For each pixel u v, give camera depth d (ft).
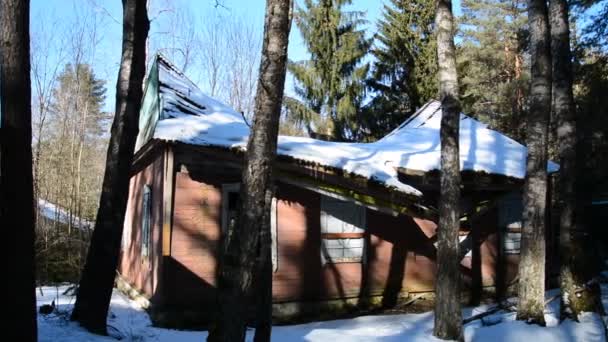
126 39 24.12
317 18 78.13
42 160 74.59
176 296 30.81
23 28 16.84
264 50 18.13
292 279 34.45
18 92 16.55
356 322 32.07
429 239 39.34
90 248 22.62
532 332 27.30
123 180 23.24
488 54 92.17
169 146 31.19
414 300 38.29
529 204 29.37
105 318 22.44
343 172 31.89
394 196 32.71
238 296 16.76
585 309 31.17
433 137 46.44
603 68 53.83
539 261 28.91
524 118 80.43
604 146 51.57
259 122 17.78
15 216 16.26
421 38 79.00
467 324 30.42
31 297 16.48
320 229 35.68
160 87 36.63
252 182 17.48
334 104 78.54
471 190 40.65
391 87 81.15
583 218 32.14
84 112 82.43
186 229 31.60
